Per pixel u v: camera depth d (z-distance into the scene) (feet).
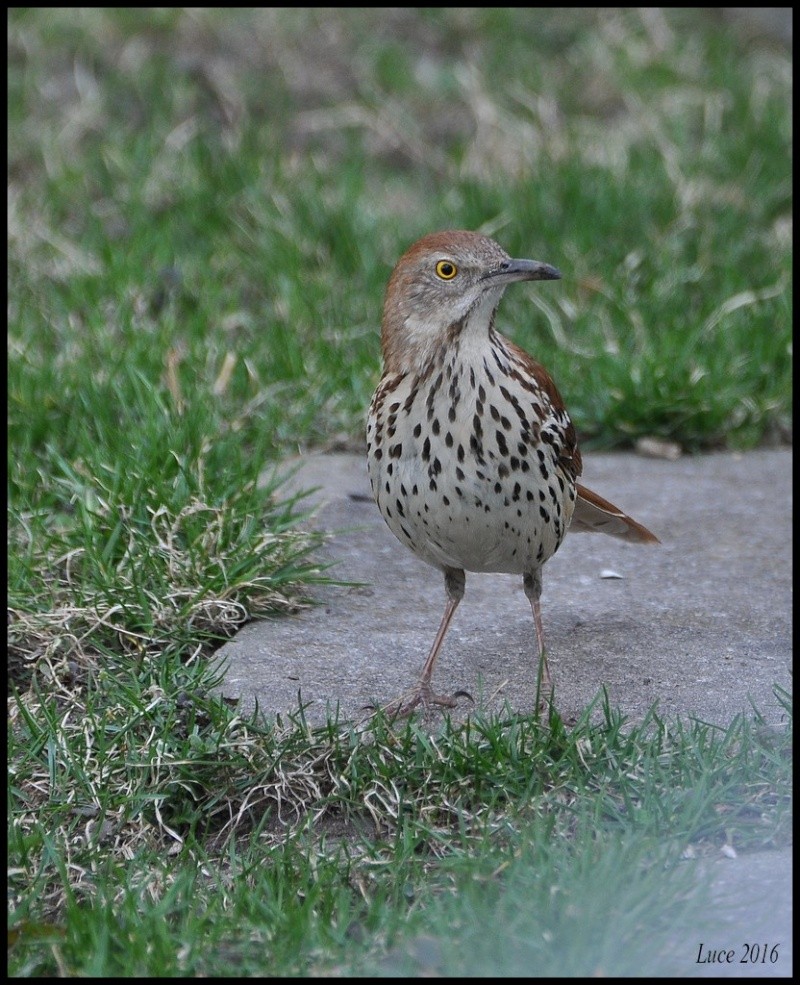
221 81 62.69
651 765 25.89
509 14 69.51
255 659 30.96
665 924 22.16
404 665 30.91
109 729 28.07
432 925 22.26
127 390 41.32
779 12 72.33
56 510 37.40
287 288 48.75
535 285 49.75
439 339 27.43
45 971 22.22
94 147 58.70
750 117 61.16
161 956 21.70
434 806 25.90
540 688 27.89
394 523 28.48
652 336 47.11
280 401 43.06
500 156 59.21
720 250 52.26
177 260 51.13
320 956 21.84
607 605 33.58
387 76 64.18
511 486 27.40
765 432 44.65
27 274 50.16
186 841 25.95
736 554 36.24
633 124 61.36
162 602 32.24
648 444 43.47
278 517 35.68
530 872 23.15
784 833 24.56
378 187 57.77
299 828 25.90
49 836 25.35
